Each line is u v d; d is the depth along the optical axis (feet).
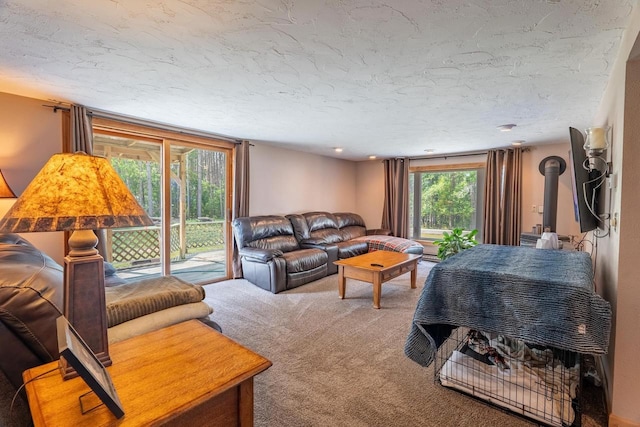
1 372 3.84
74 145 9.50
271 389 6.27
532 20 4.92
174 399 2.94
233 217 14.98
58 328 2.80
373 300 11.74
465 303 5.55
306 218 18.04
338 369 7.02
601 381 6.19
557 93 8.25
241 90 8.26
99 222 3.20
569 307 4.64
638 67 4.98
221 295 12.45
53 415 2.69
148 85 7.92
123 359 3.65
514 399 5.54
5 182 7.91
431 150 17.99
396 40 5.61
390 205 21.35
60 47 5.91
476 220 18.67
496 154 17.10
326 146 16.99
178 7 4.64
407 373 6.86
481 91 8.20
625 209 5.06
